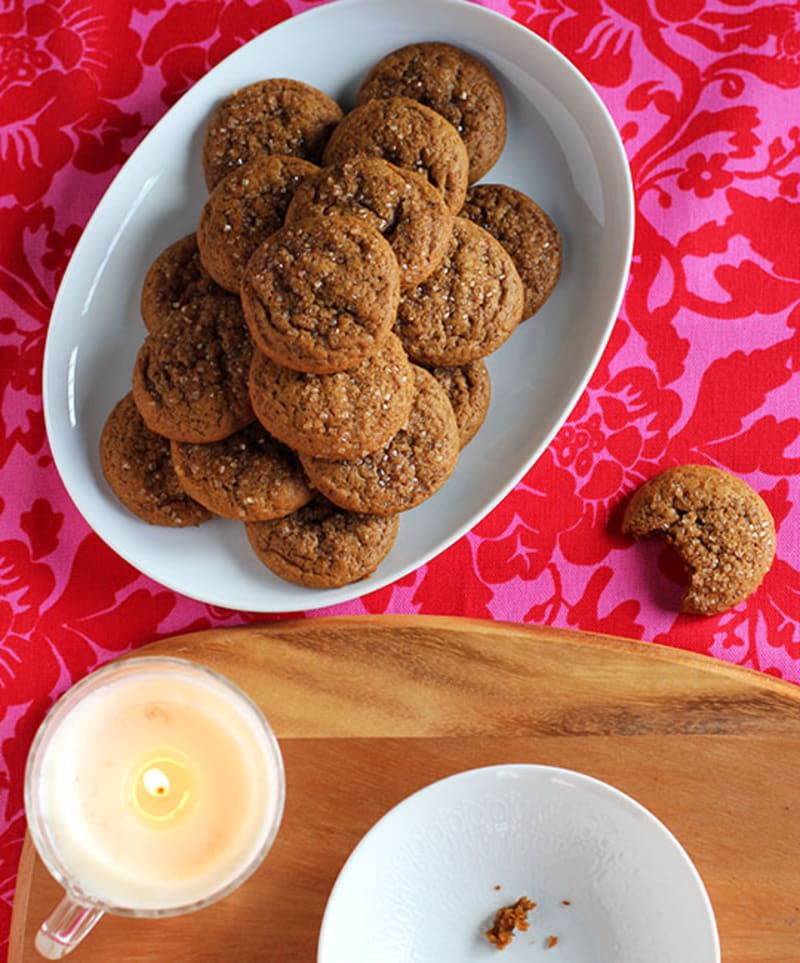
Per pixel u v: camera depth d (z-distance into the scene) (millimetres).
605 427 708
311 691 664
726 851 664
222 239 634
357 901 637
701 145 711
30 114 698
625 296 710
